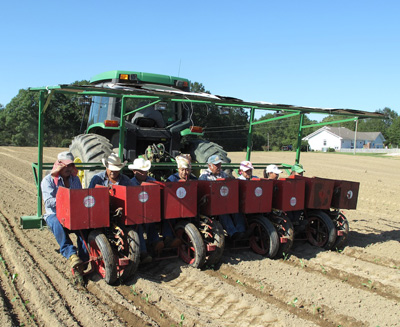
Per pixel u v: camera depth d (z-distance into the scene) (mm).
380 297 4148
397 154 49031
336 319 3654
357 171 21328
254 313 3719
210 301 3980
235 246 5797
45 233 6219
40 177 5656
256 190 5227
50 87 4805
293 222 5918
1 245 5598
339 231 5734
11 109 47125
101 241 4230
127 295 4078
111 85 5180
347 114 6555
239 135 37250
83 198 4156
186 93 5051
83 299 3895
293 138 75812
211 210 4918
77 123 37969
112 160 4828
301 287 4328
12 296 3992
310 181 5680
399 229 7289
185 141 7465
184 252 5066
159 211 4617
